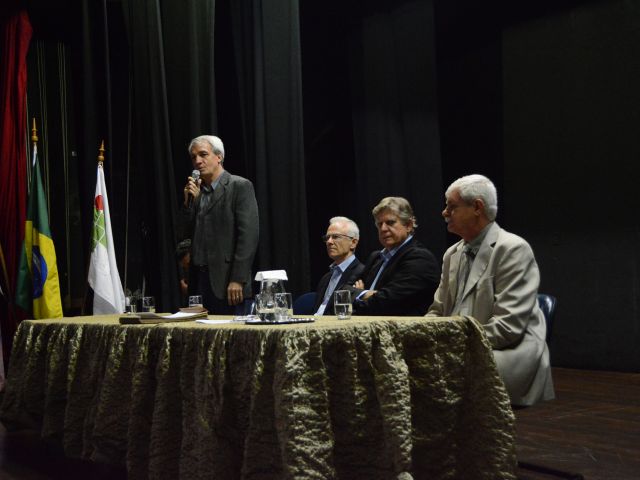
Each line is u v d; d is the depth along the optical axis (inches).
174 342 94.3
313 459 75.0
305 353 77.9
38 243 207.5
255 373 79.2
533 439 139.3
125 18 223.6
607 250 246.1
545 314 103.3
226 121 252.1
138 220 253.6
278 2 238.2
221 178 158.2
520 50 272.1
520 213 273.0
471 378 88.7
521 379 94.0
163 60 222.7
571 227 256.4
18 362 134.6
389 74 274.4
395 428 79.0
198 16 225.8
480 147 294.2
